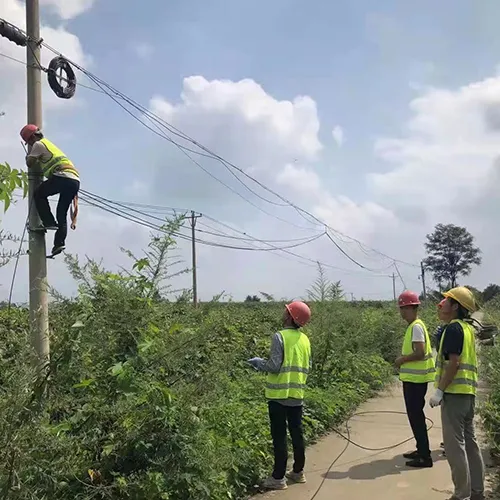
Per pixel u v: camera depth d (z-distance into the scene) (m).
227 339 8.46
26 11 6.20
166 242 5.43
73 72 7.02
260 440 6.94
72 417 4.66
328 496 6.21
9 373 3.89
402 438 8.80
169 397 4.85
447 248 87.81
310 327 11.60
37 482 4.05
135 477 4.74
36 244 5.97
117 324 4.96
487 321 16.20
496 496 6.14
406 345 7.58
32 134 6.20
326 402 9.50
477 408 7.55
